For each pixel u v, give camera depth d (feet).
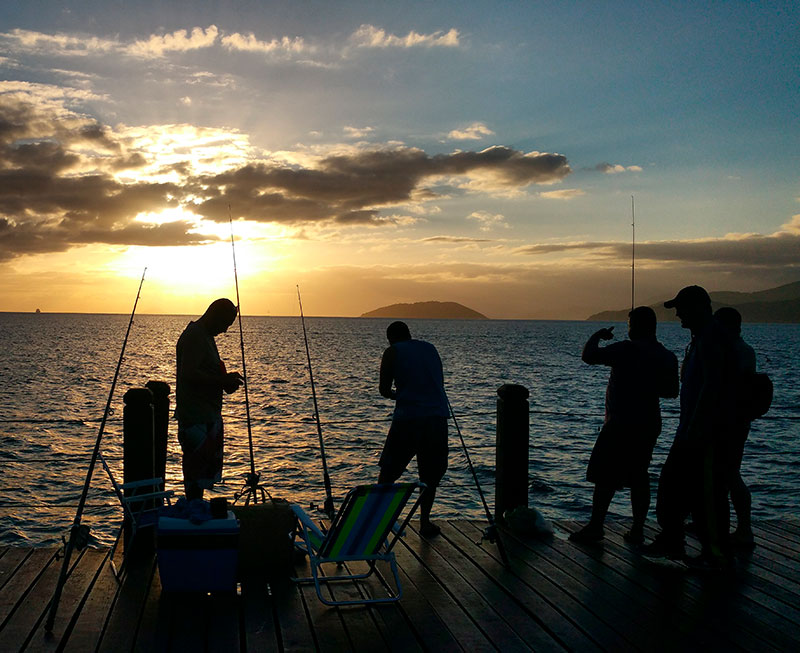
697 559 16.55
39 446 53.62
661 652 12.46
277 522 16.17
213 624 13.44
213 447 17.01
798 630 13.50
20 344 239.09
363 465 47.88
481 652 12.37
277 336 387.75
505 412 20.58
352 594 15.14
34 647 12.20
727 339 15.93
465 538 19.13
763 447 55.67
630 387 18.34
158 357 184.03
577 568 16.85
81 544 17.67
